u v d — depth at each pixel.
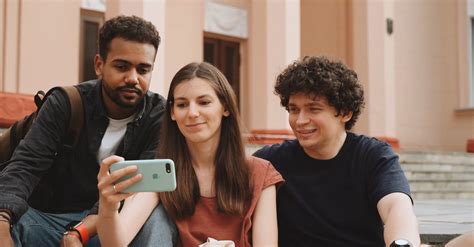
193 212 2.45
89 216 2.45
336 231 2.57
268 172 2.54
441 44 13.24
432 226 3.98
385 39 11.59
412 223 2.22
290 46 8.95
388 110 11.53
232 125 2.54
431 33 13.18
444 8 13.37
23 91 7.29
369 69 11.39
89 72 8.88
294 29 9.02
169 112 2.55
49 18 7.55
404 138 12.73
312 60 2.55
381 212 2.39
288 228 2.65
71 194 2.79
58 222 2.70
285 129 8.85
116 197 2.08
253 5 9.11
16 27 7.28
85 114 2.72
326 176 2.61
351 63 11.87
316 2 12.71
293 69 2.58
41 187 2.73
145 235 2.38
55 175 2.74
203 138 2.45
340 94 2.50
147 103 2.84
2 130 5.71
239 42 10.78
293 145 2.75
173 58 9.66
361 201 2.56
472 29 13.39
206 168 2.54
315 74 2.48
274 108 8.84
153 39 2.73
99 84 2.78
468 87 13.20
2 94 6.04
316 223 2.58
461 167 10.05
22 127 2.81
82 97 2.72
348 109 2.54
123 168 2.06
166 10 9.59
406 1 12.96
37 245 2.61
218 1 10.37
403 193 2.39
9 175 2.45
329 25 12.42
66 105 2.67
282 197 2.65
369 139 2.64
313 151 2.63
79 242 2.35
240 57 10.80
